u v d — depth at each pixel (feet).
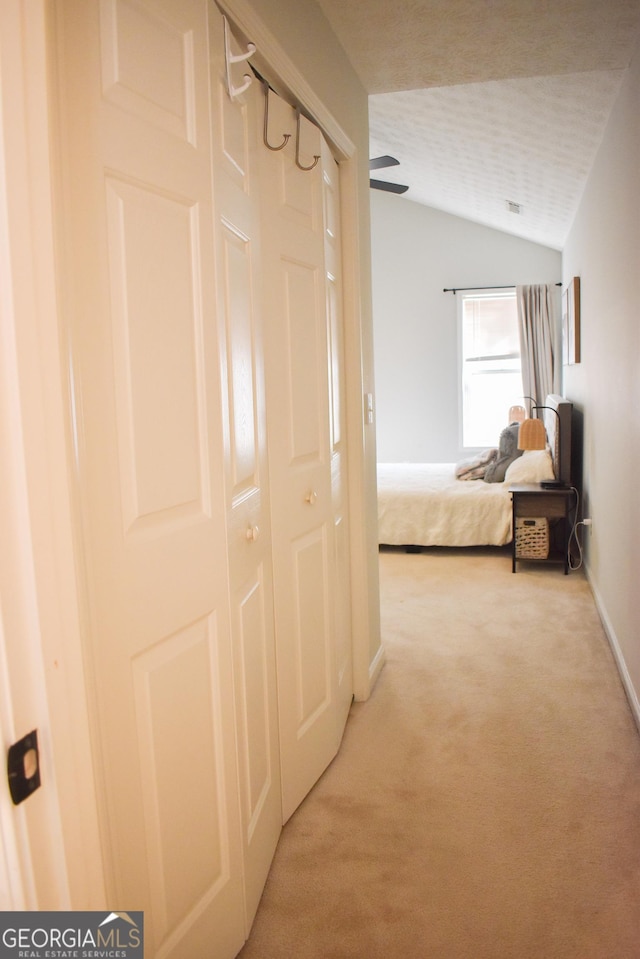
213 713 4.55
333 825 6.41
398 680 9.53
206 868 4.49
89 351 3.32
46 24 2.40
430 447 23.94
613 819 6.38
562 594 13.12
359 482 8.67
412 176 19.04
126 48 3.63
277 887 5.62
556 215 17.62
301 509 6.64
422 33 7.98
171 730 4.07
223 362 4.75
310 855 6.00
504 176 15.99
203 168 4.33
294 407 6.49
